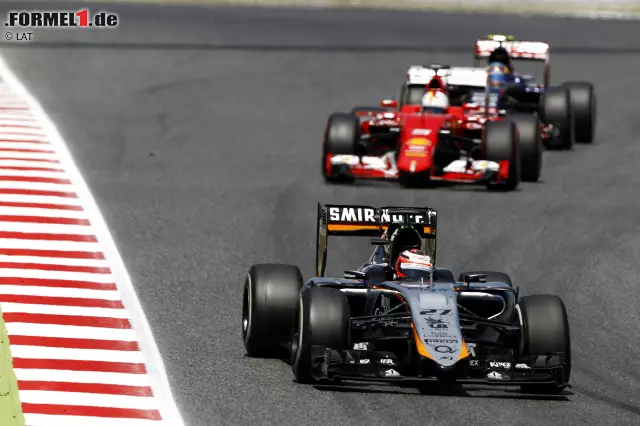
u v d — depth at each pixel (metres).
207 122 86.44
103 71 105.12
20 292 44.19
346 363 34.41
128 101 92.44
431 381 35.50
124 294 45.16
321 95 99.75
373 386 35.69
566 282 49.91
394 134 69.62
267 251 53.69
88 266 48.56
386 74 111.06
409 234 38.56
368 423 32.50
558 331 34.78
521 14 170.12
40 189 60.91
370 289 36.81
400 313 35.25
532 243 55.59
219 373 36.69
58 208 57.47
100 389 34.81
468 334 39.31
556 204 63.19
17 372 35.94
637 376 38.22
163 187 65.31
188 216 59.12
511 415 33.56
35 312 41.94
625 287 49.28
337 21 151.25
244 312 39.28
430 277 36.25
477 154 69.94
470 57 121.94
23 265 47.78
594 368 38.91
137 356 38.09
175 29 135.25
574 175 71.69
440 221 58.91
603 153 79.94
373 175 66.44
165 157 73.81
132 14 147.62
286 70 111.38
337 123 67.81
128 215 58.44
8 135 74.69
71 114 85.50
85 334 39.97
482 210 61.31
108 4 158.50
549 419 33.38
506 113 74.44
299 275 38.31
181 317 42.91
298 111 92.50
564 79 114.25
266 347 37.97
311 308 34.72
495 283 37.59
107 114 86.62
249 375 36.56
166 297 45.44
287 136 82.75
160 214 59.16
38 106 87.12
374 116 68.31
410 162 64.38
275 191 65.38
